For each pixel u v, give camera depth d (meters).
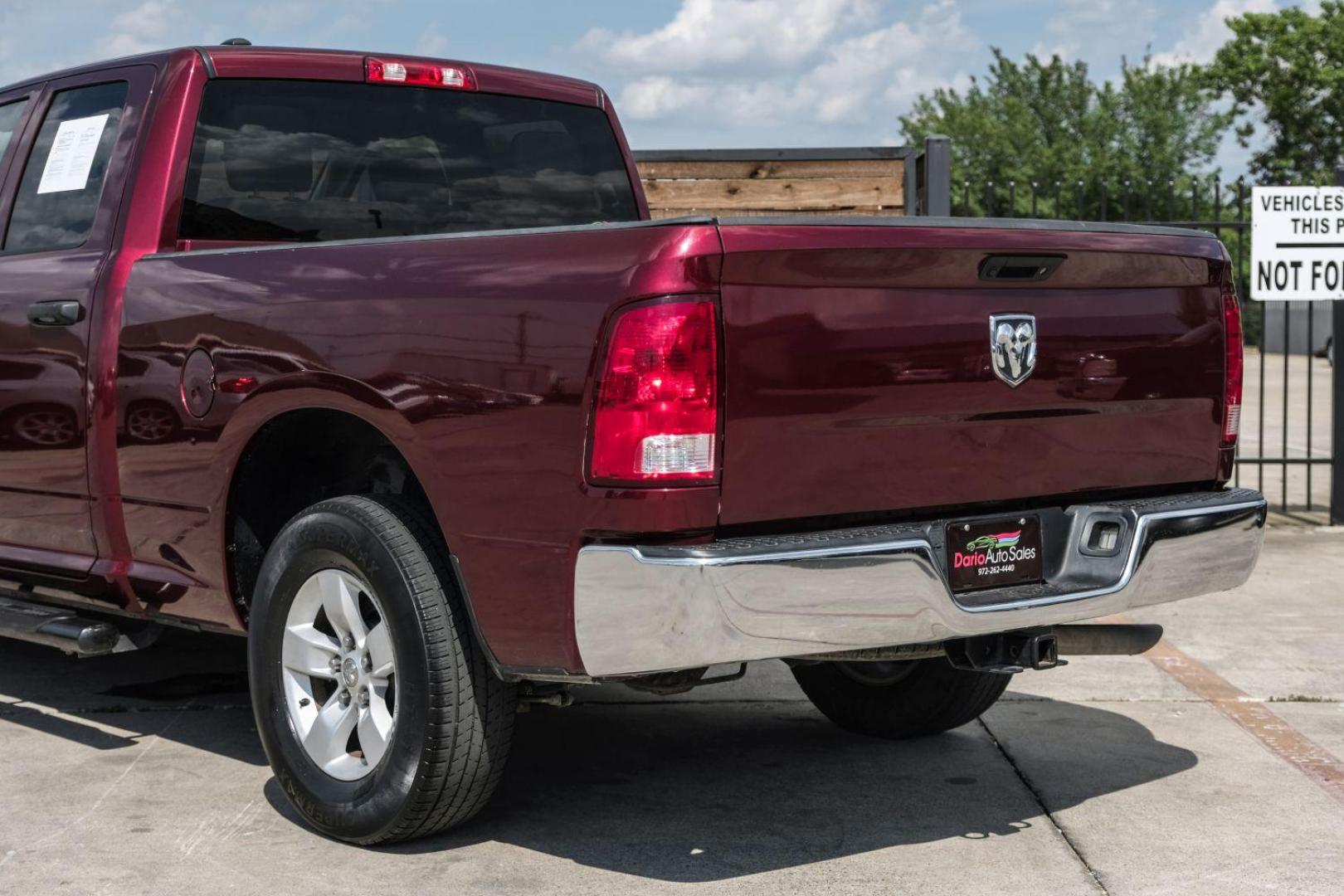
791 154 10.07
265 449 4.01
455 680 3.46
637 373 3.05
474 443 3.31
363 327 3.55
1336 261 9.48
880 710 4.70
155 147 4.43
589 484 3.11
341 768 3.74
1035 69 71.62
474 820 3.92
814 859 3.63
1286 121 56.78
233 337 3.88
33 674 5.67
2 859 3.64
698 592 3.02
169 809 4.04
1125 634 3.99
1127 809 4.04
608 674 3.18
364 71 4.79
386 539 3.52
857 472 3.29
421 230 4.86
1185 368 3.93
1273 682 5.53
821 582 3.15
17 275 4.68
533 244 3.30
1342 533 9.23
